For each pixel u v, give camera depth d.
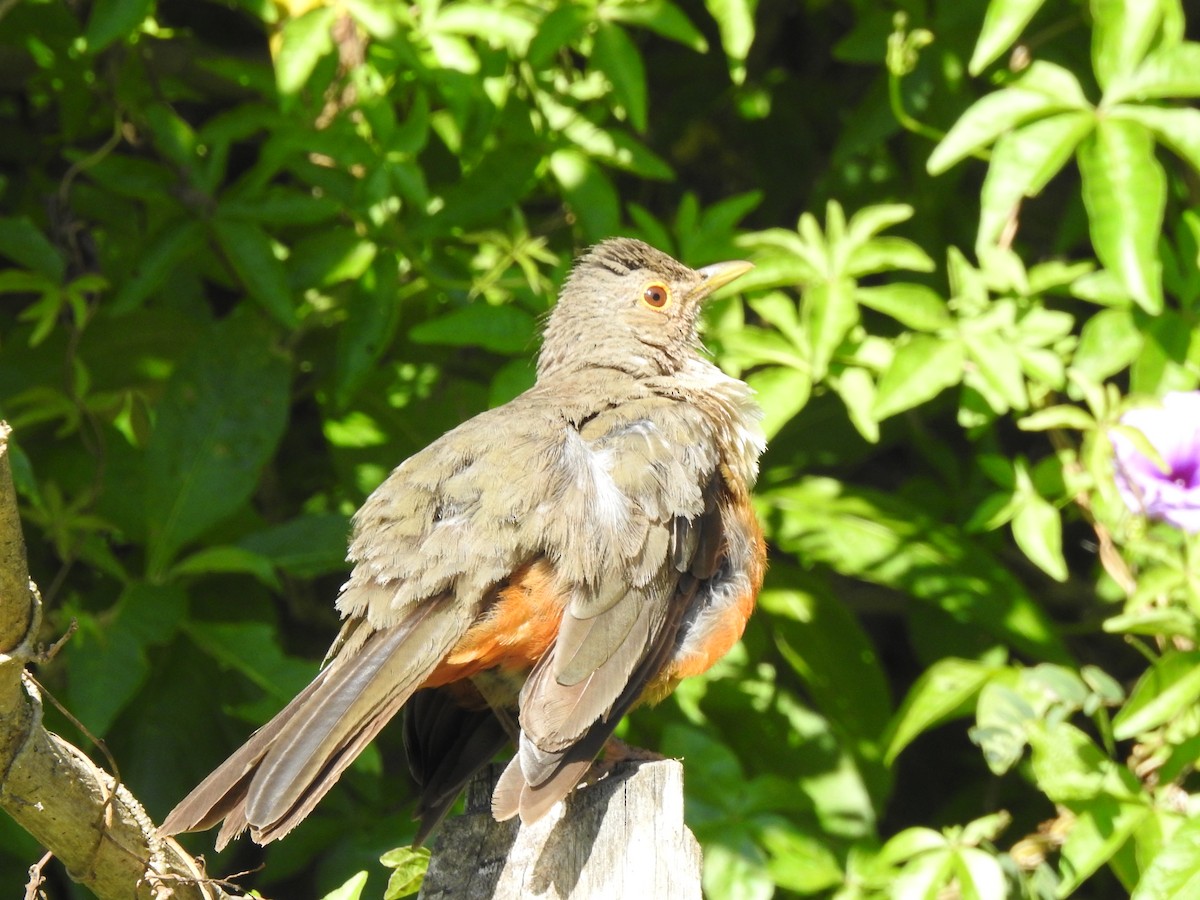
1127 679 12.52
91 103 11.82
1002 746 9.38
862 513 10.73
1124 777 9.23
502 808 6.19
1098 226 9.30
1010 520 11.14
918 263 10.16
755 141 13.36
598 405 8.06
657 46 13.57
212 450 10.34
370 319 10.33
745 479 8.37
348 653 6.91
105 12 9.70
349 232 10.55
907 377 9.86
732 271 9.39
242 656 10.10
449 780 7.34
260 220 10.31
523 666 7.20
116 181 10.51
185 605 10.07
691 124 13.45
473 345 10.76
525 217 12.41
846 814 10.48
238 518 11.12
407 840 10.48
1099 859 9.04
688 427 7.88
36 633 5.86
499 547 6.99
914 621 11.52
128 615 9.94
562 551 7.01
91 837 6.34
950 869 9.20
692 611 7.66
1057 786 9.21
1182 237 10.41
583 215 10.69
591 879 6.21
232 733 10.80
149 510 10.24
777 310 10.26
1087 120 9.47
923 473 13.27
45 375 11.22
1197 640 9.33
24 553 5.67
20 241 10.48
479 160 10.66
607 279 9.21
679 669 7.60
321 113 10.65
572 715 6.53
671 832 6.15
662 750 10.46
